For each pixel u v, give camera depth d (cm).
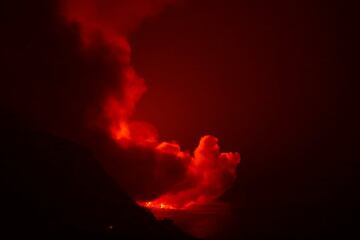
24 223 6494
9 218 6469
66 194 7944
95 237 6806
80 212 7600
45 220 6806
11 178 7444
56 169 8494
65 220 7081
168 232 8450
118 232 7338
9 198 6925
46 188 7744
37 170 8081
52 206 7325
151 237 7619
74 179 8581
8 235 6075
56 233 6550
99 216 7762
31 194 7312
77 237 6619
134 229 7788
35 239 6194
